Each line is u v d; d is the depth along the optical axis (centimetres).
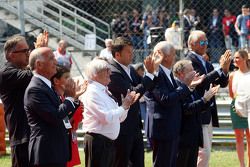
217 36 3903
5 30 4228
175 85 1978
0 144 2819
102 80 1803
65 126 1633
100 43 4128
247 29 3778
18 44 1691
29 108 1573
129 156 1905
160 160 1966
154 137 1956
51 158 1562
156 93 1933
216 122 2212
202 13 3931
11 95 1672
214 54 3678
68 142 1628
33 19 4125
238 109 2452
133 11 3953
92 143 1812
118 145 1880
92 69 1800
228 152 2859
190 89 2014
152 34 3600
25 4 4169
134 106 1897
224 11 3912
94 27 3953
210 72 2170
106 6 4156
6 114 1689
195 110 2016
